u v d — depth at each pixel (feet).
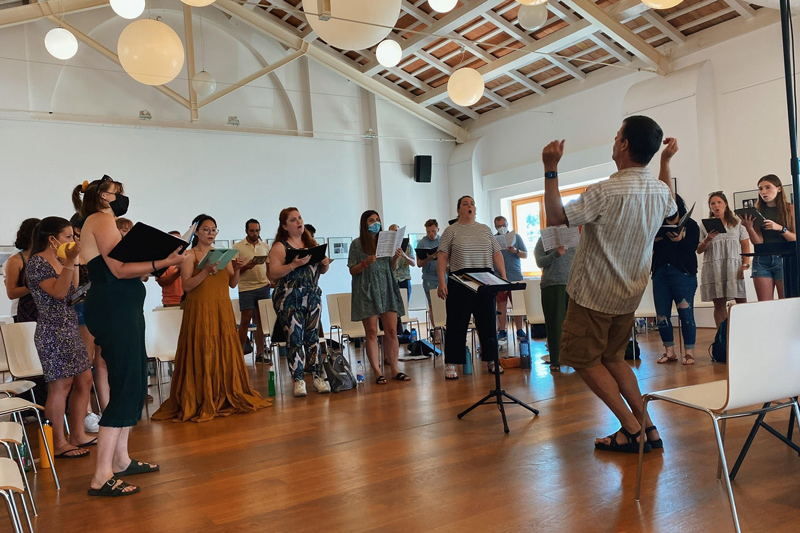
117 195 9.55
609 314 9.68
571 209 9.27
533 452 10.12
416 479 9.16
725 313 19.90
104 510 8.69
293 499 8.68
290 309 16.62
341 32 12.78
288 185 36.32
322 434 12.29
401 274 26.86
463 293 15.62
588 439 10.66
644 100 28.86
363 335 19.40
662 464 9.07
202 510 8.48
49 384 11.73
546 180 9.46
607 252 9.39
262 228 35.29
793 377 6.88
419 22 32.01
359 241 17.75
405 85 38.63
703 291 19.89
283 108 37.19
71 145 30.14
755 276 18.03
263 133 35.78
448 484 8.85
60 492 9.62
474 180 39.88
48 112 29.55
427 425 12.40
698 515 7.17
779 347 6.75
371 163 39.37
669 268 17.40
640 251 9.47
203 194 33.65
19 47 29.04
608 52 30.99
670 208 9.68
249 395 15.55
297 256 15.58
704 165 26.84
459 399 14.69
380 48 21.31
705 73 26.96
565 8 28.35
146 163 32.12
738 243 19.20
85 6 28.48
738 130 26.14
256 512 8.25
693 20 27.27
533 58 31.14
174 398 15.20
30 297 14.64
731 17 26.45
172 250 9.15
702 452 9.52
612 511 7.45
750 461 8.98
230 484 9.54
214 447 11.91
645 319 25.55
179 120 33.45
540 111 35.94
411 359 22.39
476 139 40.42
